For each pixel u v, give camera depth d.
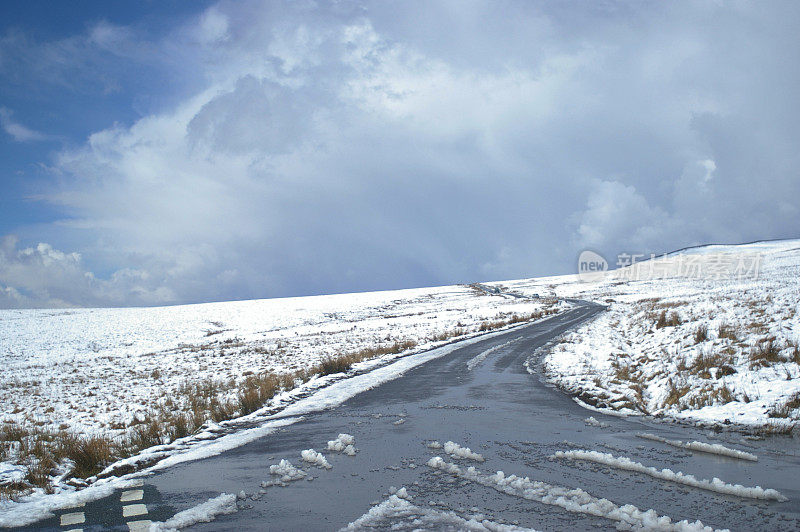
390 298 96.62
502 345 25.42
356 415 10.77
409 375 16.95
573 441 7.88
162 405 14.78
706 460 6.70
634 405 10.89
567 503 5.07
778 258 105.62
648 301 48.44
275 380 16.70
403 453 7.45
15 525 5.25
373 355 23.36
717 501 5.13
